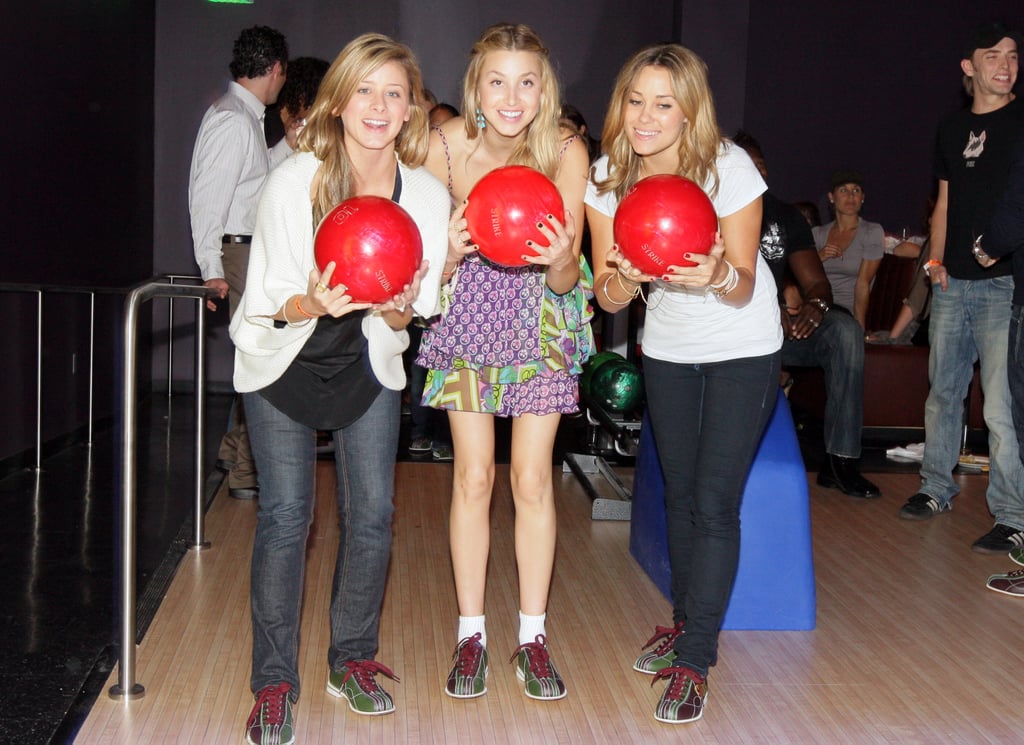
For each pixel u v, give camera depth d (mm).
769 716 2748
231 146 4238
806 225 4996
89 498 4844
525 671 2840
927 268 4496
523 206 2373
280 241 2312
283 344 2344
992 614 3543
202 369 3871
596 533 4367
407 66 2342
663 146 2592
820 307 4891
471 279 2676
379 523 2592
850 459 5172
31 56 5457
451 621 3340
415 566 3861
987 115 4145
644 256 2414
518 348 2684
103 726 2576
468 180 2734
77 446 6141
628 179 2699
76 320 6387
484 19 8352
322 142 2342
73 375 6344
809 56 8688
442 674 2936
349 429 2529
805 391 7055
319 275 2211
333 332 2391
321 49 8250
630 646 3188
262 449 2482
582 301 2842
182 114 8211
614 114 2658
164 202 8273
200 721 2617
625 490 4758
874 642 3277
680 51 2551
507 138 2639
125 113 7375
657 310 2797
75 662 2971
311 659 3004
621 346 5992
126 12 7324
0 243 5074
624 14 8500
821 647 3230
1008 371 3697
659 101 2547
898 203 8852
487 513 2855
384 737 2562
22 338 5465
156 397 8078
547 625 3336
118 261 7281
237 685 2830
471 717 2686
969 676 3035
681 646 2752
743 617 3354
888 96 8758
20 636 3152
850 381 5074
